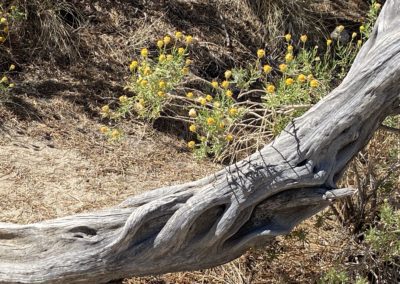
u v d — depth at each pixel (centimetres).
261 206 196
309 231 236
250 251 225
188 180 271
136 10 335
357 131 192
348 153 195
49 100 292
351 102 189
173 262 202
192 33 333
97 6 330
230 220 194
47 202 248
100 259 202
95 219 205
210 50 328
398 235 209
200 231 199
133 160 276
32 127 279
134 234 199
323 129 190
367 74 188
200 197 194
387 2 197
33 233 208
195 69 318
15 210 242
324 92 209
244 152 223
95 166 269
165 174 273
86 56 312
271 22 341
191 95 200
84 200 252
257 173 193
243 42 337
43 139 275
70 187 257
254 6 346
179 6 342
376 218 231
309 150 191
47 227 207
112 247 200
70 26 320
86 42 316
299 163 192
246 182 193
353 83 189
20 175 257
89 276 203
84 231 205
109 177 266
